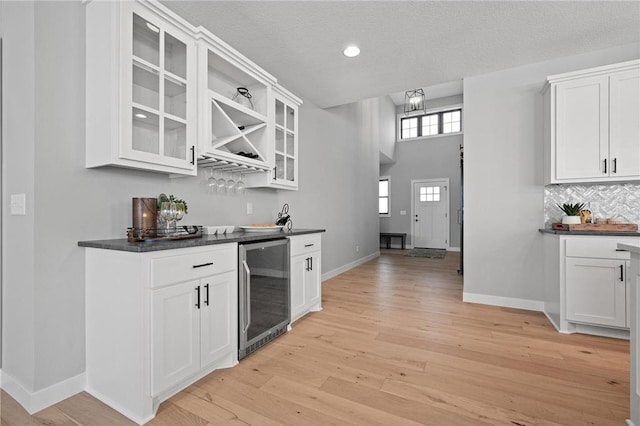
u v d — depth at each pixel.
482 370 1.89
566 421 1.42
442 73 3.26
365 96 3.96
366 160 6.24
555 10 2.23
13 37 1.61
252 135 2.76
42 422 1.44
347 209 5.34
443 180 8.33
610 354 2.10
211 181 2.41
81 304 1.69
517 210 3.17
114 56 1.58
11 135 1.62
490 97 3.27
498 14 2.27
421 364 1.97
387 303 3.32
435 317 2.87
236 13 2.24
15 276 1.61
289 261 2.55
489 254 3.29
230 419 1.45
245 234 2.38
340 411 1.50
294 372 1.87
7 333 1.67
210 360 1.78
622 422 1.41
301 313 2.75
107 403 1.58
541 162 3.06
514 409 1.51
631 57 2.72
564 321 2.49
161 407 1.54
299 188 3.93
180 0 2.10
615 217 2.79
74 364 1.66
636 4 2.16
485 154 3.31
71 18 1.66
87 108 1.71
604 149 2.54
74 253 1.66
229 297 1.93
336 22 2.36
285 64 3.03
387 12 2.24
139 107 1.70
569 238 2.47
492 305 3.25
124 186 1.91
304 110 4.05
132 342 1.47
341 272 5.04
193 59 2.01
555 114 2.72
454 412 1.49
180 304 1.61
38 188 1.53
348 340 2.35
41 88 1.54
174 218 1.92
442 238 8.34
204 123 2.06
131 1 1.65
